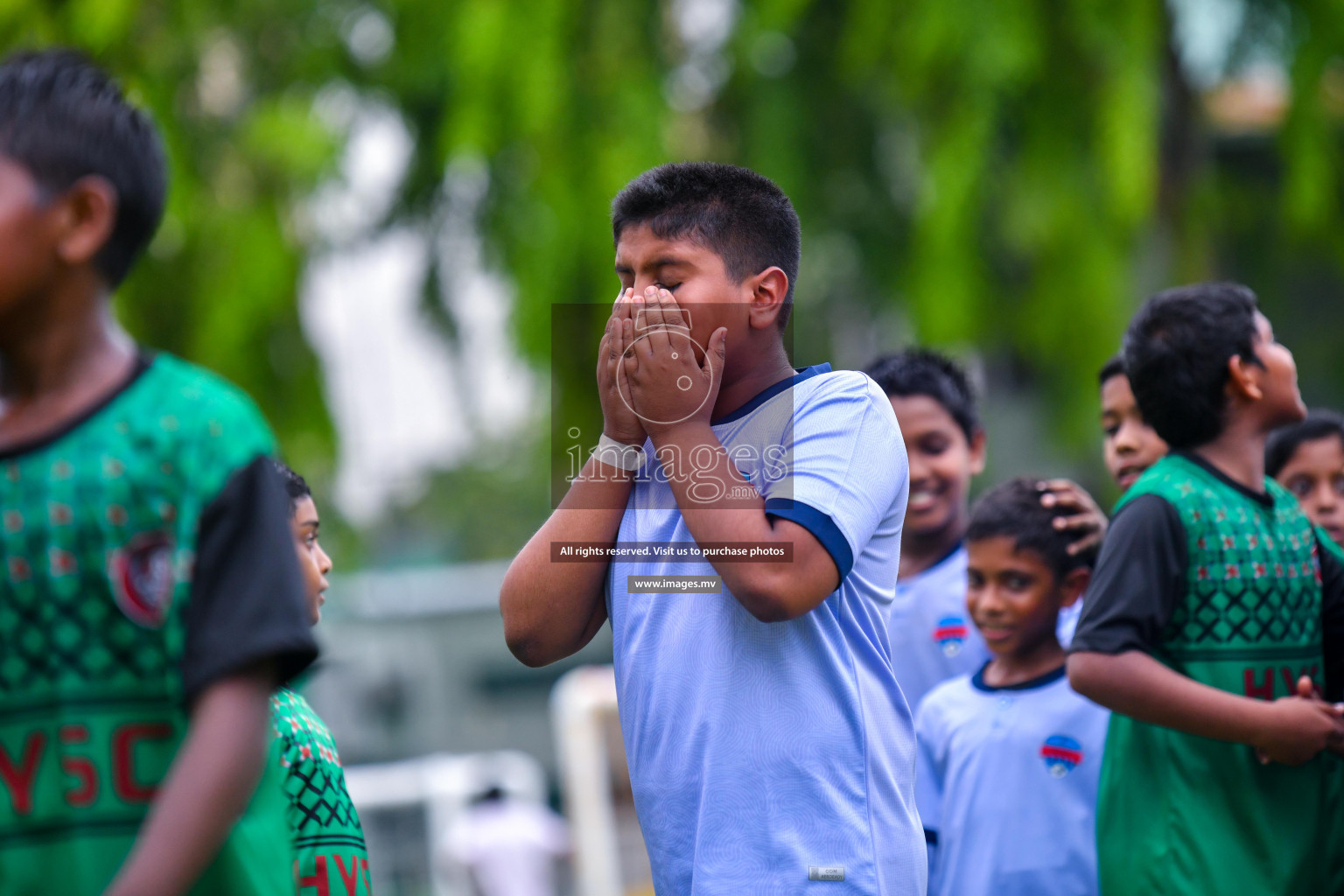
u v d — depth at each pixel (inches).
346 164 1212.5
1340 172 1182.9
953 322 1067.3
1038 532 362.6
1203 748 294.0
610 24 1128.2
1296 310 1546.5
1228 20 1183.6
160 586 182.7
